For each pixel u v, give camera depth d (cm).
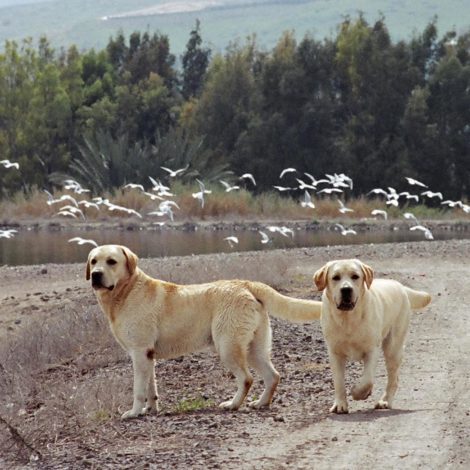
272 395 1122
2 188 5625
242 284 1132
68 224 4484
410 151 5600
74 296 2170
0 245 3703
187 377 1348
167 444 968
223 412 1101
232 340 1108
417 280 2300
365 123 5634
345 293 1031
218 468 866
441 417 1018
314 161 5678
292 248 3472
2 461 953
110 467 896
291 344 1537
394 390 1112
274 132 5684
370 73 5728
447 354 1376
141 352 1119
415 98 5559
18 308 2077
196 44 7406
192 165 5403
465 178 5675
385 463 862
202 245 3634
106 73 6669
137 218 4612
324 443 934
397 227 4556
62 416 1112
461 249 3105
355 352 1066
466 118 5691
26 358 1537
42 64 6294
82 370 1452
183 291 1134
